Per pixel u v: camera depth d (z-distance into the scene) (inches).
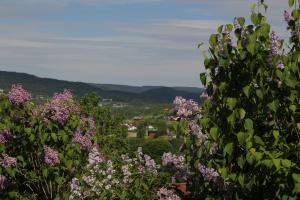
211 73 110.5
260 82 105.3
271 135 106.5
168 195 152.7
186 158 127.0
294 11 109.0
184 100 127.9
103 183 167.0
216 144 116.1
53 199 178.2
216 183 116.2
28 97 174.6
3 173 176.6
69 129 175.9
